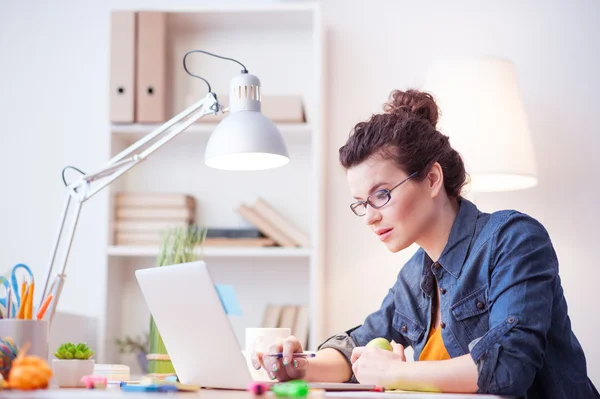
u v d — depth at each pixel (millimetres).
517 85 2752
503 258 1556
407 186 1609
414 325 1792
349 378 1782
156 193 3182
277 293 3174
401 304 1832
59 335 2461
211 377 1422
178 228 2529
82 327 2701
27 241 3270
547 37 3133
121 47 3051
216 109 1741
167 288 1427
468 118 2654
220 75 3266
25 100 3330
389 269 3105
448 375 1396
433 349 1733
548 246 1571
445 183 1686
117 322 3121
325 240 3139
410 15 3209
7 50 3355
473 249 1632
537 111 3107
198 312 1386
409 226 1622
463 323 1630
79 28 3346
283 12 3092
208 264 3207
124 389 1296
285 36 3270
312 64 3250
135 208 3059
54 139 3309
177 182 3242
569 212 3047
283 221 3043
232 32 3281
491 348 1407
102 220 3240
